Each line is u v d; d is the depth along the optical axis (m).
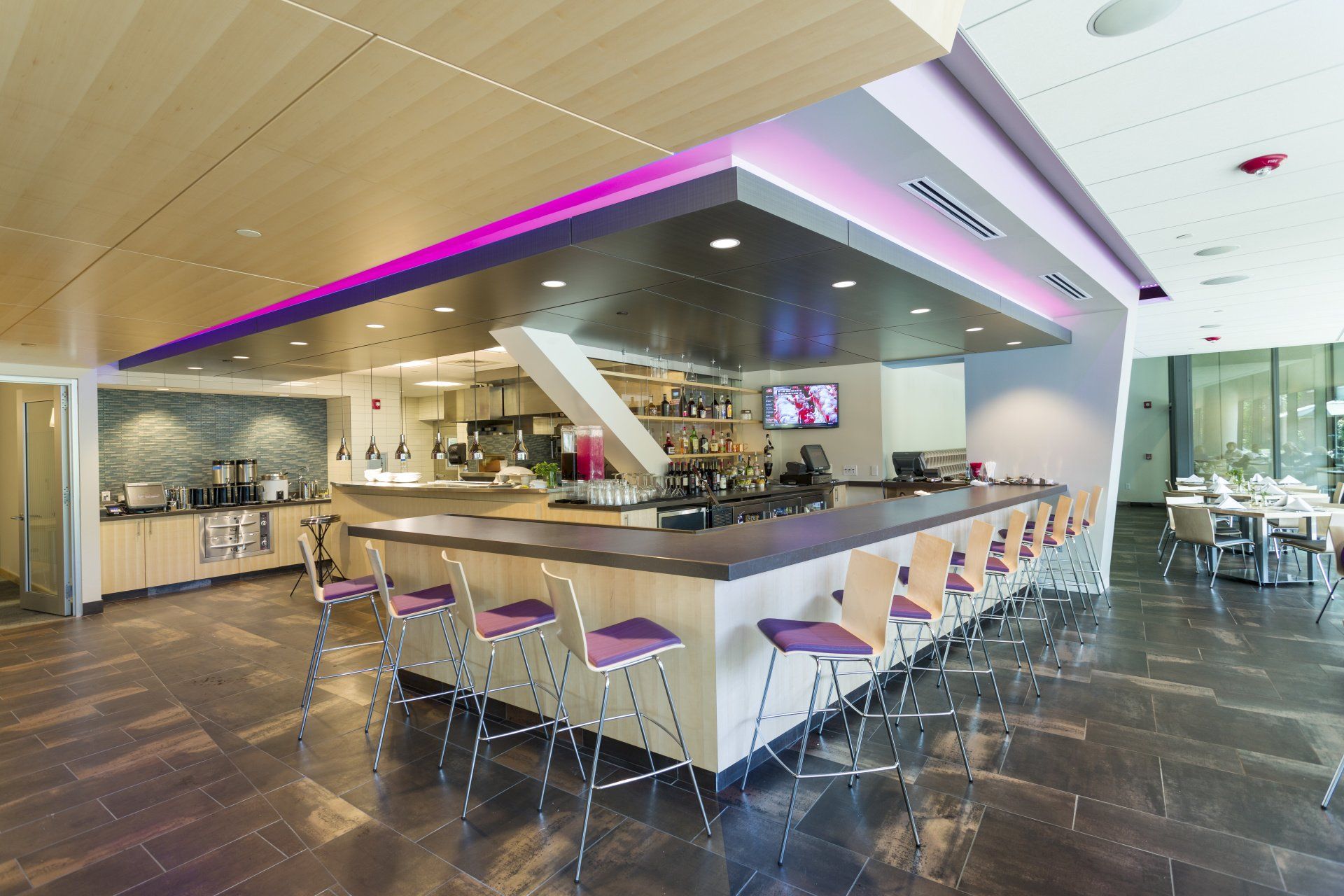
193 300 3.76
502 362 7.99
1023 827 2.43
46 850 2.46
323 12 1.34
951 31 1.57
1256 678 3.94
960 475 10.10
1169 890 2.07
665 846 2.37
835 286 3.87
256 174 2.14
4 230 2.60
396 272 3.96
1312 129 2.94
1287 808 2.53
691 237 2.91
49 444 6.43
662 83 1.67
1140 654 4.42
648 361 7.11
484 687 3.66
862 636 2.57
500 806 2.67
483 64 1.55
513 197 2.38
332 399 9.36
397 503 7.00
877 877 2.16
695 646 2.78
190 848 2.45
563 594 2.39
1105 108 2.77
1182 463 12.33
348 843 2.44
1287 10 2.12
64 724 3.66
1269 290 6.17
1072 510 5.76
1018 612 5.62
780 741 3.09
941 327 5.34
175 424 8.20
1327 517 6.93
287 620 5.92
